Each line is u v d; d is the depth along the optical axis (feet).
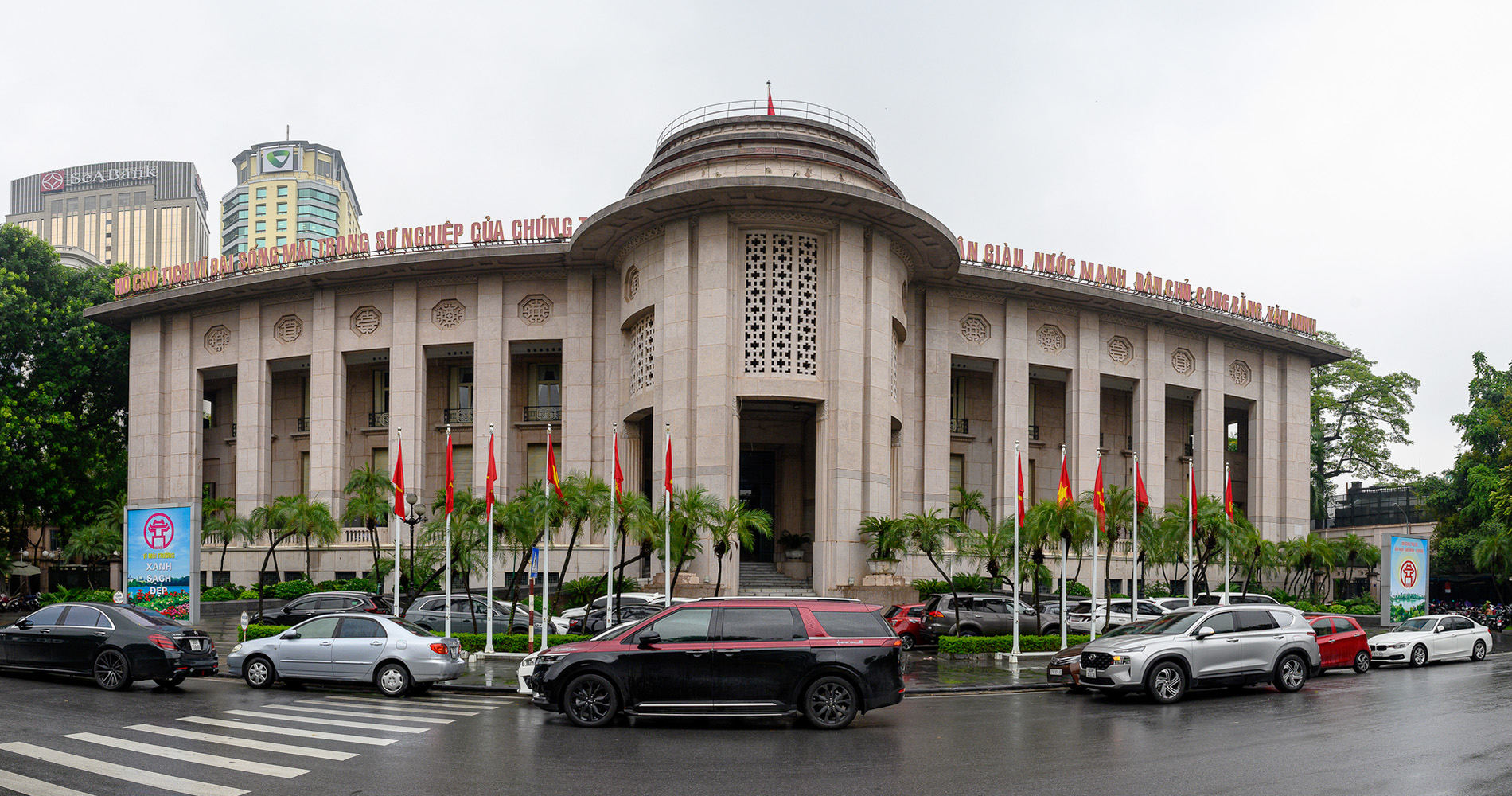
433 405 156.76
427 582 106.93
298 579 148.15
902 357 145.79
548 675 49.93
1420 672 84.53
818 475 123.95
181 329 160.76
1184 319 164.96
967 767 39.27
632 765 39.47
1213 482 167.94
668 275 126.31
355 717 52.31
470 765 39.24
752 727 49.73
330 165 574.56
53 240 654.12
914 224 128.26
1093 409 159.22
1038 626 96.17
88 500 167.02
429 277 148.97
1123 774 38.11
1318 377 234.38
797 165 130.52
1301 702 61.21
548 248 141.18
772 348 124.26
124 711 53.67
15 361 164.66
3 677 67.31
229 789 34.58
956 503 150.41
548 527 87.66
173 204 654.94
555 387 154.92
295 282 150.61
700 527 105.19
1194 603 112.47
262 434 153.89
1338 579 197.26
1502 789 35.68
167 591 100.58
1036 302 158.51
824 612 50.72
